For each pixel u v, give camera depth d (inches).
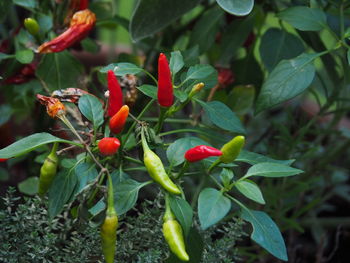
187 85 20.7
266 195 27.1
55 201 18.8
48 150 24.7
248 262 27.8
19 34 25.3
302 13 22.7
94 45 28.7
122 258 20.9
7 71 25.6
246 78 28.5
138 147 19.6
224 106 20.2
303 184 27.2
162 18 23.9
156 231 20.7
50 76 25.2
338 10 24.9
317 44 25.6
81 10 24.7
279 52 25.0
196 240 19.3
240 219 21.2
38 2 26.6
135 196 18.3
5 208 23.3
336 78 26.2
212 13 26.9
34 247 20.1
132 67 19.7
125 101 21.5
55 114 19.0
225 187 18.3
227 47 26.6
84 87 25.7
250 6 20.3
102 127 20.1
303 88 21.5
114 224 17.7
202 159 18.2
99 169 21.7
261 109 21.8
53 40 23.5
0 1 24.9
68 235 23.2
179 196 18.7
